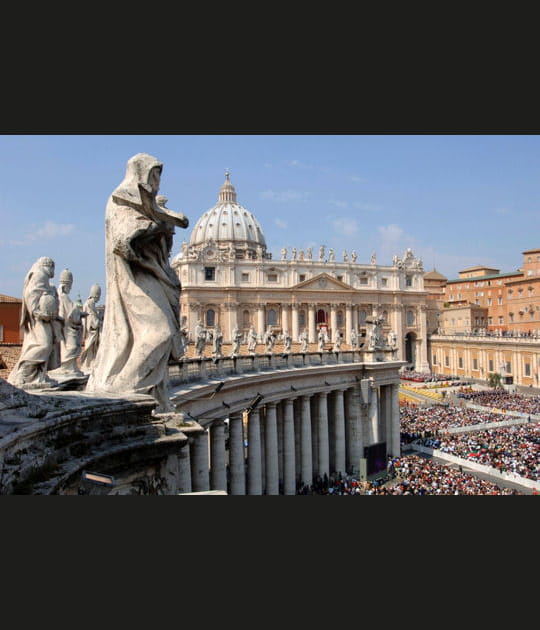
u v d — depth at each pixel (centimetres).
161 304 1390
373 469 4484
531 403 7875
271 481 3784
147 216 1358
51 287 1538
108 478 877
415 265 14112
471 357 11944
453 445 5503
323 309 13250
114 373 1344
